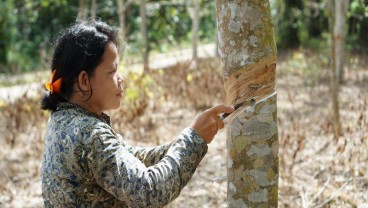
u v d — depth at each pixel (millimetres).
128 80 6875
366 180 4109
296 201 3879
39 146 5688
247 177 2027
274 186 2062
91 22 1780
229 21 1950
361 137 4637
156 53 15742
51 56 1812
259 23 1921
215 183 4371
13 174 4980
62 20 16953
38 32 16984
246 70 1939
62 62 1720
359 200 3770
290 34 14055
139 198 1557
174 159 1626
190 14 17812
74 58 1697
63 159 1645
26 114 6395
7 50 14398
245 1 1908
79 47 1694
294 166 4570
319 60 10867
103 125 1658
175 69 8477
